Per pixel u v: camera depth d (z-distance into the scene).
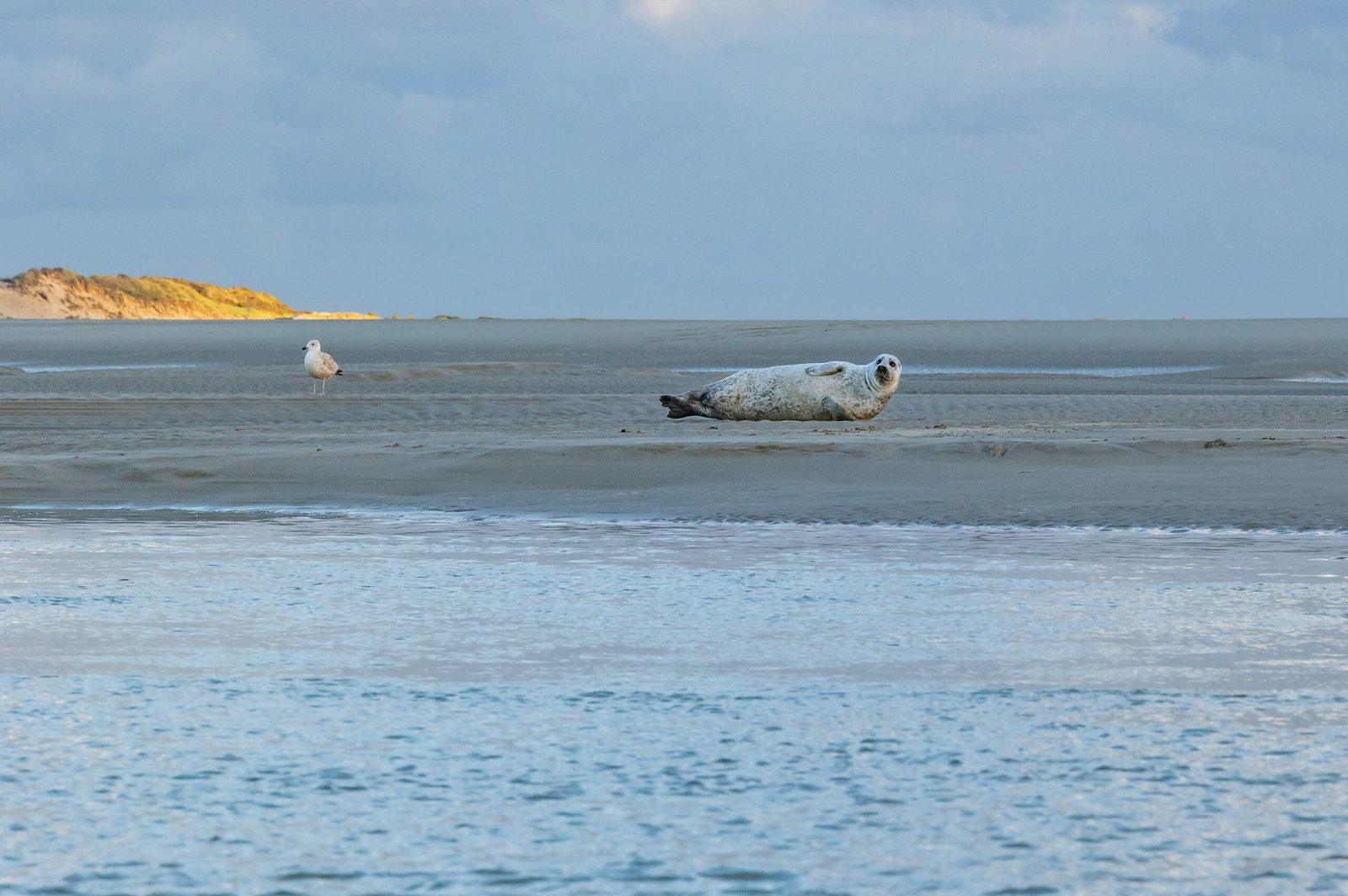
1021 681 24.22
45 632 28.70
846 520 46.22
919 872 15.96
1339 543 40.84
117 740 21.02
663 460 58.91
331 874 16.08
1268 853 16.47
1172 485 51.00
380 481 55.38
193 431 76.25
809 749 20.41
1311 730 21.20
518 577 35.44
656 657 26.20
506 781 19.08
